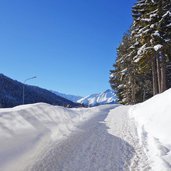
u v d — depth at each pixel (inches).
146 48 1144.8
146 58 1189.1
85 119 907.4
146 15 1184.2
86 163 350.6
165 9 1129.4
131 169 323.6
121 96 2502.5
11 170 312.5
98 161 360.2
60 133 578.2
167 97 705.0
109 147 445.1
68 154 397.7
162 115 599.2
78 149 431.2
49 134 534.9
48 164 344.8
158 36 1085.1
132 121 788.0
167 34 1112.8
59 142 483.2
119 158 374.9
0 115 516.1
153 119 636.1
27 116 599.5
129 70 2059.5
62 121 750.5
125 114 1036.5
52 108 905.5
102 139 514.3
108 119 876.0
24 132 472.7
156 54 1173.7
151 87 2261.3
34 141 450.9
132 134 563.2
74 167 332.8
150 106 807.1
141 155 389.7
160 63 1232.8
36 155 385.1
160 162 328.8
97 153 404.8
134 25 1280.8
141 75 2101.4
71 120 839.7
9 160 340.2
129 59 1920.5
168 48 1112.8
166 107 630.5
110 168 328.2
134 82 2165.4
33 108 742.5
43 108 821.9
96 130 631.8
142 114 816.9
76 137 537.6
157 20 1133.7
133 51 1464.1
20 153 375.6
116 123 755.4
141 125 658.2
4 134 420.5
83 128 671.8
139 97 2362.2
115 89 2632.9
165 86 1151.6
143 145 454.0
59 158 374.3
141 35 1157.1
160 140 467.5
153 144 433.7
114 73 2422.5
